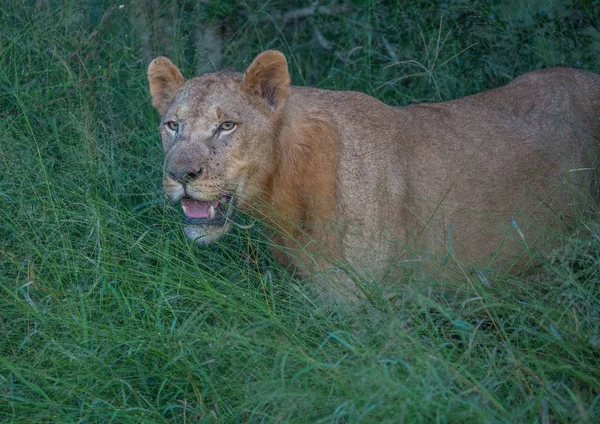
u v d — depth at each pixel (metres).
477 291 8.85
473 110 10.23
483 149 9.89
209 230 9.02
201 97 8.98
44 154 11.34
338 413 6.79
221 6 14.86
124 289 9.26
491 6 13.63
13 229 9.82
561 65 13.03
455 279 9.64
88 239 9.84
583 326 8.14
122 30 14.17
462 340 8.04
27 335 8.49
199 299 8.80
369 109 9.63
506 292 8.89
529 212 9.98
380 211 9.17
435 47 13.64
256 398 7.24
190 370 7.96
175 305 9.09
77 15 13.60
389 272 8.98
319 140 9.16
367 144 9.33
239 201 9.17
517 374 7.45
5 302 8.92
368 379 6.77
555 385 7.46
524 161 9.99
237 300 9.08
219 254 10.17
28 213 10.02
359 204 9.10
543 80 10.58
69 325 8.40
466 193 9.73
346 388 6.75
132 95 13.12
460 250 9.73
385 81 14.04
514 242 9.85
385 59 14.31
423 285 8.88
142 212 10.62
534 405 6.76
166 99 9.87
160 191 10.81
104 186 10.88
